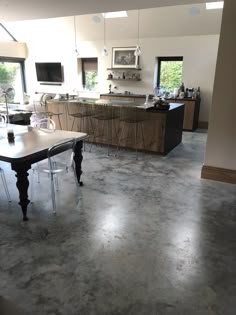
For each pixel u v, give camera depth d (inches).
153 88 308.7
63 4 163.0
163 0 152.4
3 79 360.5
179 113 213.8
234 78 131.3
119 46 313.1
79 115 208.5
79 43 335.0
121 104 201.8
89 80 354.3
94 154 194.9
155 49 296.4
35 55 369.4
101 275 77.2
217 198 126.4
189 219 107.7
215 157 145.4
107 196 126.8
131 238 94.7
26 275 76.9
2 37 346.6
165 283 74.7
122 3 159.3
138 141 200.5
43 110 239.5
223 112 137.6
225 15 125.4
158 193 130.8
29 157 97.1
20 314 64.6
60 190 132.8
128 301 68.7
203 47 273.1
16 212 111.9
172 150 208.1
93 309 66.3
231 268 81.0
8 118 196.2
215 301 69.2
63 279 75.5
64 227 101.0
